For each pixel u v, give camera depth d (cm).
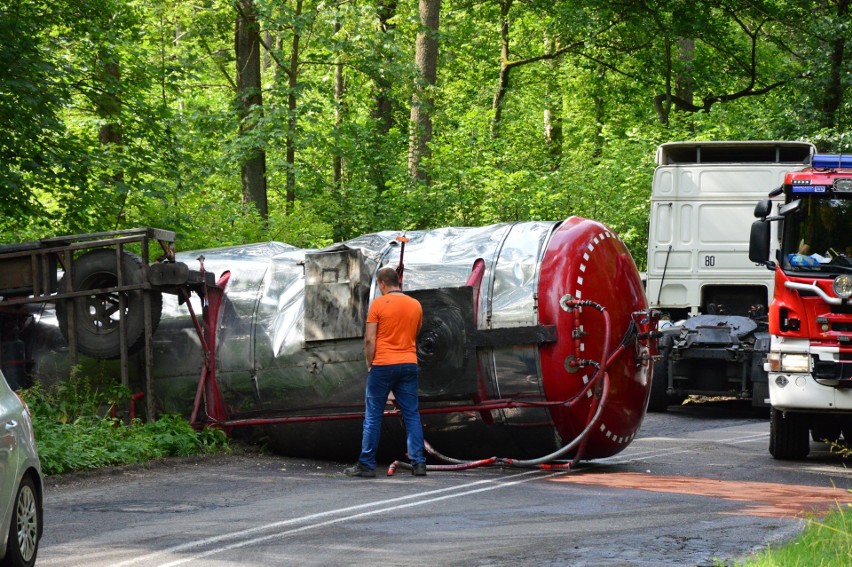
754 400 2597
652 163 4469
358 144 4516
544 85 6362
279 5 3894
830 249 1927
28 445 1064
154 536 1211
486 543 1152
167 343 2011
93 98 3156
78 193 2995
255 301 1998
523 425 1783
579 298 1767
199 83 4516
